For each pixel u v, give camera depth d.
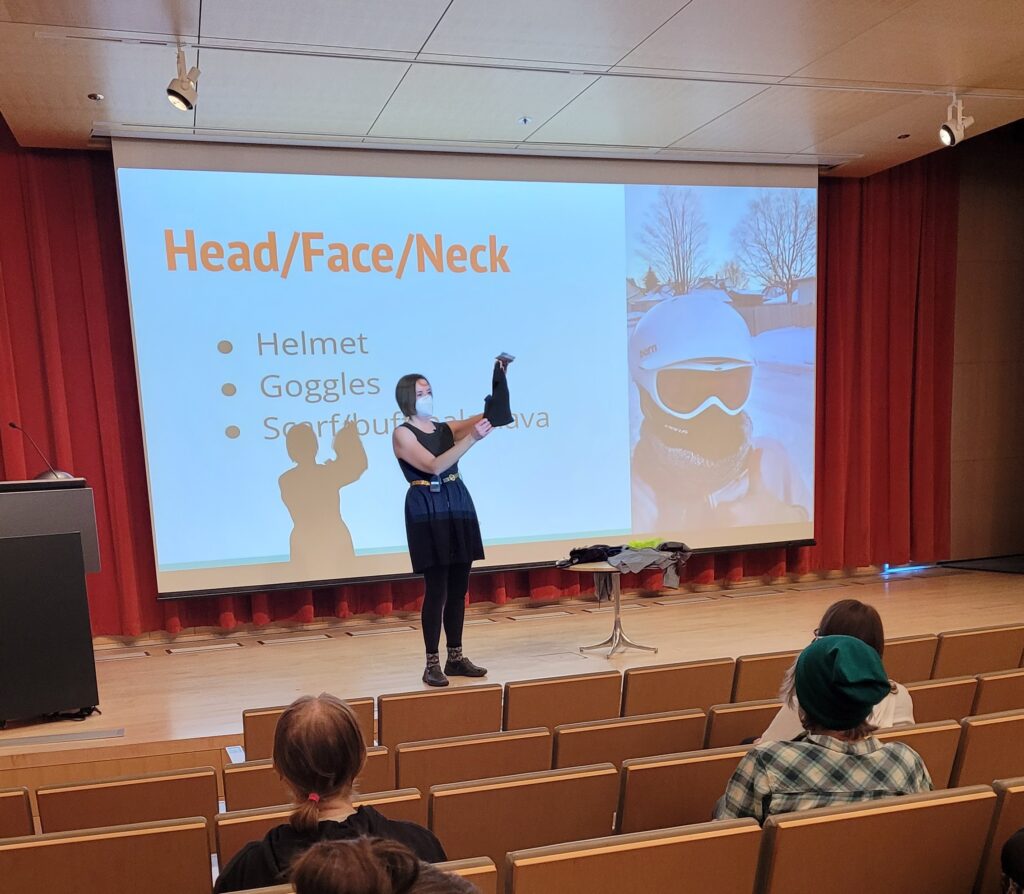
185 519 5.59
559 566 5.09
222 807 3.88
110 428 5.55
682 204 6.48
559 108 5.12
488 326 6.10
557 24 3.97
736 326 6.66
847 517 7.30
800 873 1.51
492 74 4.54
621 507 6.46
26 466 5.45
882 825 1.52
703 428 6.63
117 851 1.62
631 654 5.11
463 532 4.48
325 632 5.96
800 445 6.91
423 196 5.93
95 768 3.77
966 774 2.10
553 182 6.19
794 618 5.91
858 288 7.17
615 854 1.42
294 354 5.73
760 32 4.16
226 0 3.58
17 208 5.36
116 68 4.24
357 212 5.81
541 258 6.19
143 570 5.75
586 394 6.33
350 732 1.46
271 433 5.71
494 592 6.35
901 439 7.35
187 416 5.56
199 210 5.51
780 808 1.61
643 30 4.08
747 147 6.15
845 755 1.63
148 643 5.76
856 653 1.64
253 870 1.40
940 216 7.40
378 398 5.90
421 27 3.94
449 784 1.89
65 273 5.47
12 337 5.38
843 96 5.11
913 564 7.55
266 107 4.89
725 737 2.52
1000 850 1.63
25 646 3.85
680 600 6.64
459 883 0.75
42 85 4.40
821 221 7.07
